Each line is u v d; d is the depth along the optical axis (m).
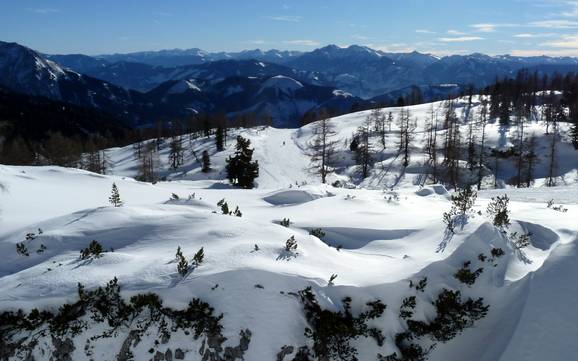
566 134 70.88
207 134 96.75
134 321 7.32
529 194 25.27
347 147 78.69
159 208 11.94
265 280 7.72
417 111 103.88
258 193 21.31
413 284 8.47
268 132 101.19
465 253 9.36
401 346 8.02
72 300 7.30
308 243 9.86
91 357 7.10
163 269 8.04
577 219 12.37
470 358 8.06
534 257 9.78
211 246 9.13
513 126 79.56
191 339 7.23
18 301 7.23
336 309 7.71
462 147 69.12
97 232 10.02
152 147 89.88
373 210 14.86
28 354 7.00
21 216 13.77
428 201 17.62
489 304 8.59
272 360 7.09
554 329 7.72
